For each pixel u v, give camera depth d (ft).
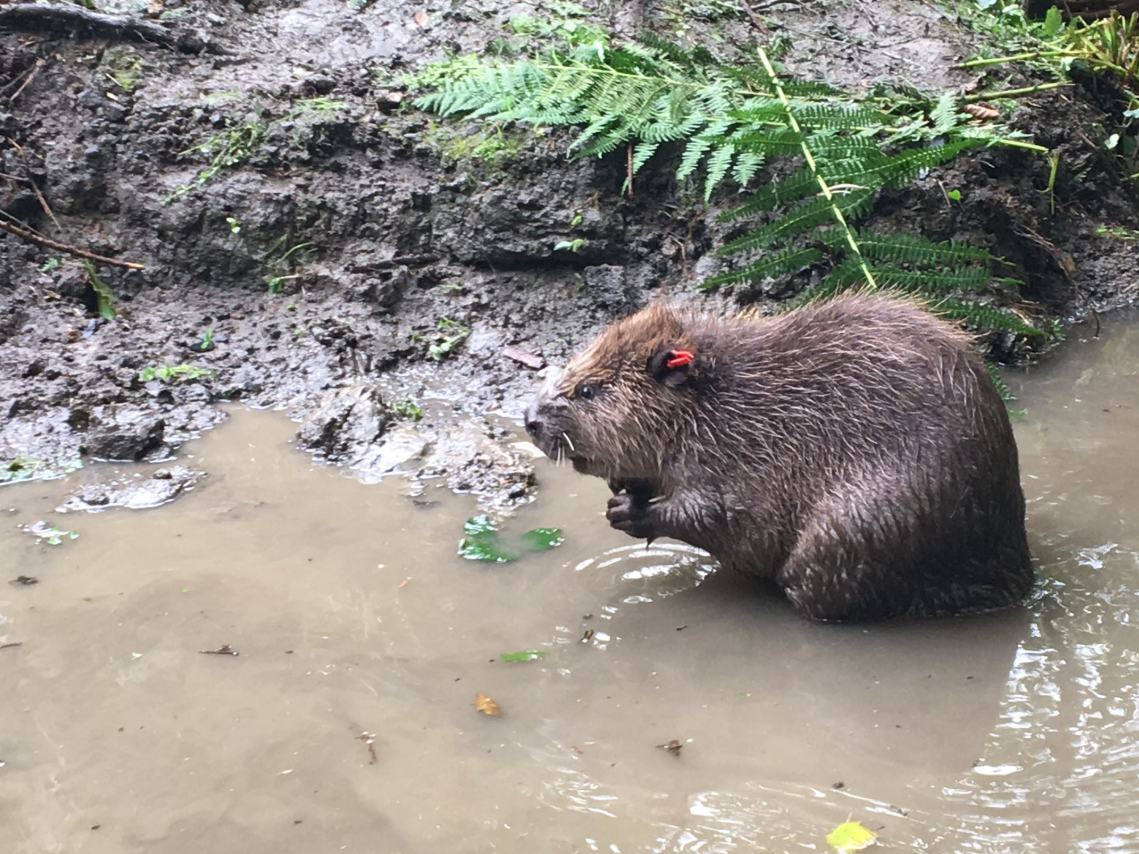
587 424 5.01
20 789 3.88
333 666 4.46
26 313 6.42
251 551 5.13
